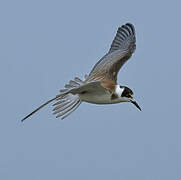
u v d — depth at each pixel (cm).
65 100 1279
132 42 1535
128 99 1344
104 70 1440
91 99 1254
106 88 1220
